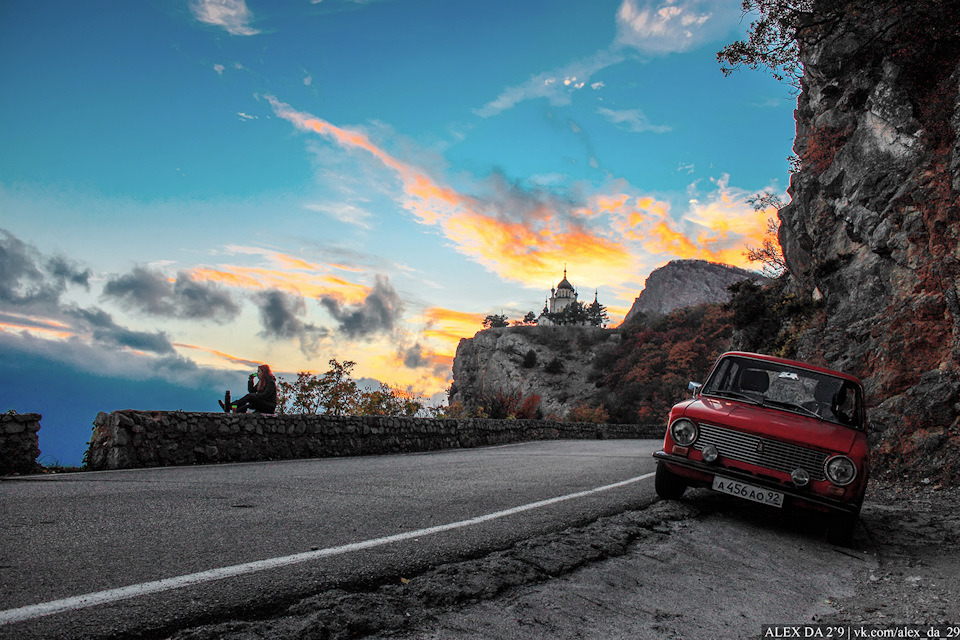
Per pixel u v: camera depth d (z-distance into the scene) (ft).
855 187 53.88
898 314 39.88
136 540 11.39
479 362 455.22
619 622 9.48
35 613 7.37
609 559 12.92
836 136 62.39
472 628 8.45
